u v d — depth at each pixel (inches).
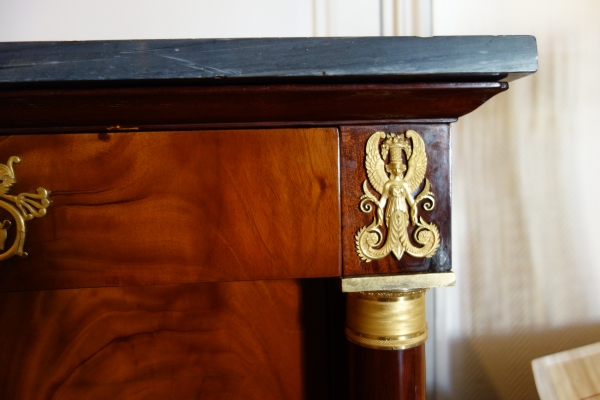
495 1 26.2
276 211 12.9
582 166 26.2
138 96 11.3
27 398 16.4
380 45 11.1
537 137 26.3
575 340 26.8
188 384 16.9
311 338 17.3
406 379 14.1
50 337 16.4
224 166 12.8
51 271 12.7
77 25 26.6
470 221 26.9
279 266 13.0
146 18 26.9
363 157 13.0
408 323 14.0
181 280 12.9
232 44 11.0
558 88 26.1
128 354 16.7
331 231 13.0
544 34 26.0
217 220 12.9
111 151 12.7
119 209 12.8
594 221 26.3
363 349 14.3
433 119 13.0
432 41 11.1
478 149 26.7
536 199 26.6
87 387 16.6
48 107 11.6
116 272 12.8
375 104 12.1
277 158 12.9
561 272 26.7
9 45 10.7
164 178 12.8
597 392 19.9
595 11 25.8
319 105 12.0
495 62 11.2
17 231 12.6
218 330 17.0
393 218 13.0
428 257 13.3
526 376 27.1
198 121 12.6
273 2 27.3
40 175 12.6
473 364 27.4
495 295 27.1
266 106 12.0
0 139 12.5
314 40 11.0
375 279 13.1
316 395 17.4
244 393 17.2
